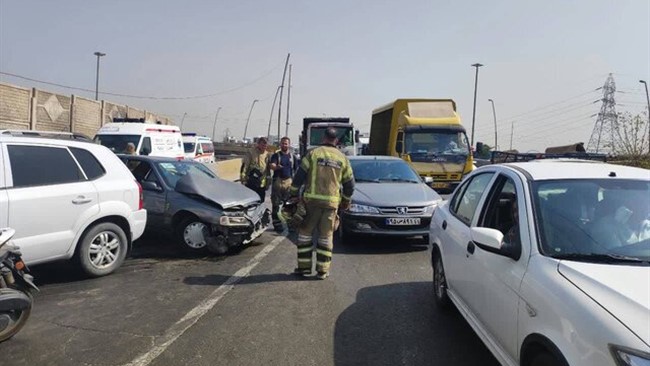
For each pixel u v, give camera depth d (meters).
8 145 5.27
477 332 3.76
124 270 6.66
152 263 7.12
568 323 2.46
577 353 2.34
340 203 6.69
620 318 2.27
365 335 4.49
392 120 17.02
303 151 21.59
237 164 24.70
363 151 28.41
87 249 6.00
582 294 2.53
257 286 6.00
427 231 8.02
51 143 5.72
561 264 2.86
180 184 7.89
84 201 5.86
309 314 5.02
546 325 2.65
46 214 5.41
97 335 4.38
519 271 3.11
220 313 5.01
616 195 3.49
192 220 7.71
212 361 3.91
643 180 3.68
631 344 2.12
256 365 3.86
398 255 7.80
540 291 2.78
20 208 5.16
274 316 4.95
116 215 6.32
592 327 2.31
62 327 4.55
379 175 9.55
